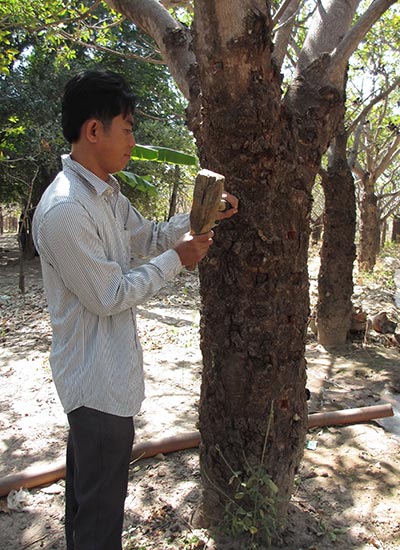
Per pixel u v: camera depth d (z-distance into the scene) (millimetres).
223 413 2449
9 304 8922
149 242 2354
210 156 2232
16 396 4598
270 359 2348
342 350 5723
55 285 1916
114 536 2035
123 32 13953
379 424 3914
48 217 1771
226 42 1961
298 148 2375
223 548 2477
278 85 2150
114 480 1978
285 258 2303
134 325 2035
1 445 3711
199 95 2510
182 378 5008
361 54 10992
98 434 1897
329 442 3650
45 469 3186
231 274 2305
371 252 12430
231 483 2482
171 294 9383
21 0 5527
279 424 2426
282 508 2568
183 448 3508
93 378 1883
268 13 2000
